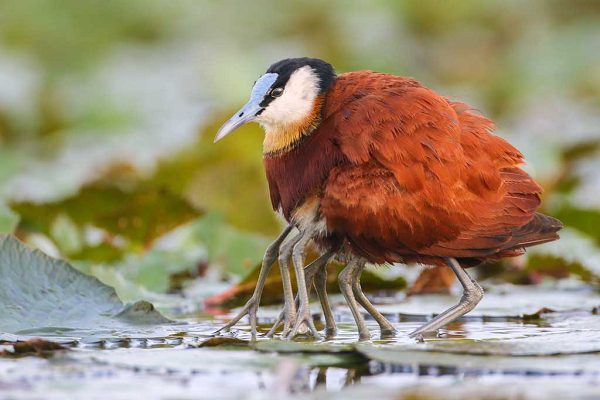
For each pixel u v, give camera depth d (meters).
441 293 13.10
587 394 7.10
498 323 10.80
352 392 7.23
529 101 30.14
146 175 18.25
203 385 7.58
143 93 28.75
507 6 32.06
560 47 30.97
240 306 12.17
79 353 8.59
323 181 9.67
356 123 9.57
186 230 15.72
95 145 25.17
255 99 10.16
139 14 31.62
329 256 9.90
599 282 13.67
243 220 16.91
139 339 9.40
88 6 30.97
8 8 30.09
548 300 12.41
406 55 29.89
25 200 14.69
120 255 14.26
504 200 9.48
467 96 29.42
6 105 27.25
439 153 9.30
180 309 11.93
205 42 31.45
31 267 10.38
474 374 7.83
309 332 9.92
